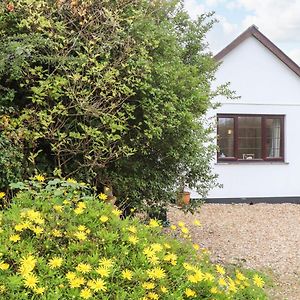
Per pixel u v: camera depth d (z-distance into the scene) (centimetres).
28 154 506
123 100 513
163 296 232
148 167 588
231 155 1199
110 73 488
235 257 656
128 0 546
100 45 516
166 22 590
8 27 510
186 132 563
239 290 281
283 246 732
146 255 244
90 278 226
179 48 621
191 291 237
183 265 254
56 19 519
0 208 340
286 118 1229
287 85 1227
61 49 496
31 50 471
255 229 859
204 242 740
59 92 487
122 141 539
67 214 268
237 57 1198
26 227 245
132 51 520
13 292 208
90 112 492
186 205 674
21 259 225
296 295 515
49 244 245
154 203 604
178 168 632
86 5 513
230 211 1056
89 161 520
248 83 1205
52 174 522
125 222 273
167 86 538
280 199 1223
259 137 1216
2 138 468
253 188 1206
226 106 1192
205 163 662
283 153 1232
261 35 1195
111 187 551
